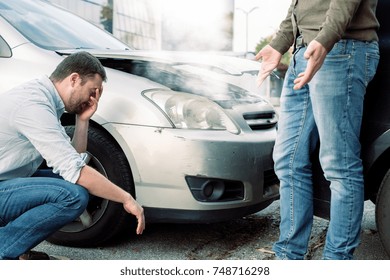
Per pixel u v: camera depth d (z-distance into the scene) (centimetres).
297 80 195
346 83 200
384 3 210
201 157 243
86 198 212
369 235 294
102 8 1016
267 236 293
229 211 252
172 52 303
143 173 249
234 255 263
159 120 247
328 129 205
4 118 207
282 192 229
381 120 207
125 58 273
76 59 219
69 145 208
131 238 288
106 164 257
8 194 212
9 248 213
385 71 207
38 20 320
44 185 210
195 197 247
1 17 292
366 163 212
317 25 208
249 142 254
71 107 224
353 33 199
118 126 251
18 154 212
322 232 299
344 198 207
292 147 224
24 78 265
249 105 278
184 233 298
